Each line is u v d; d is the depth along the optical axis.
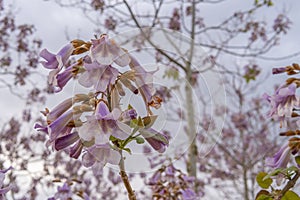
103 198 2.17
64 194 0.83
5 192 0.55
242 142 3.22
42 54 0.46
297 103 0.62
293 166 0.59
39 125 0.45
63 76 0.44
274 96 0.63
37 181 1.83
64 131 0.44
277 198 0.58
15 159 1.91
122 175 0.43
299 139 0.62
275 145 3.12
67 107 0.45
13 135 2.06
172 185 1.22
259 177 0.63
